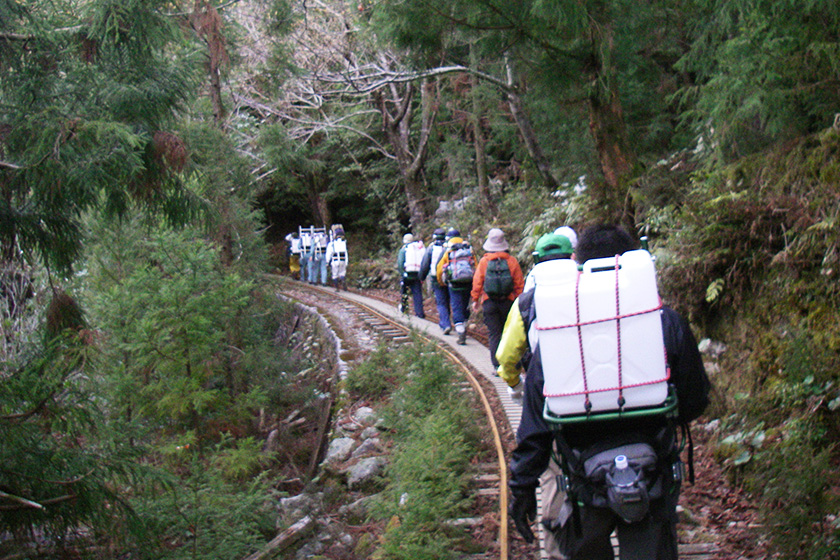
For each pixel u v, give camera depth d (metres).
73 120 5.25
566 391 2.83
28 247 5.82
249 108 21.89
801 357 5.54
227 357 11.74
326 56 20.62
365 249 32.53
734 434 6.10
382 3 10.18
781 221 6.68
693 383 2.91
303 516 7.50
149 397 9.25
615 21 9.78
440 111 25.16
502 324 8.86
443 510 5.79
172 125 6.34
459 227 20.58
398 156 25.00
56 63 5.68
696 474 6.16
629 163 11.02
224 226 12.29
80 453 5.54
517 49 10.34
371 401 10.63
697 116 9.47
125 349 9.30
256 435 11.12
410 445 7.13
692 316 7.62
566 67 10.42
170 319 9.41
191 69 6.23
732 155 8.47
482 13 9.57
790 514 4.45
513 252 15.69
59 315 6.04
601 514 2.91
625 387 2.79
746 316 6.79
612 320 2.79
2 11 5.31
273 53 17.19
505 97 19.22
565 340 2.83
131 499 6.40
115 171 5.39
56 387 5.36
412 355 10.08
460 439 6.83
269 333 15.62
